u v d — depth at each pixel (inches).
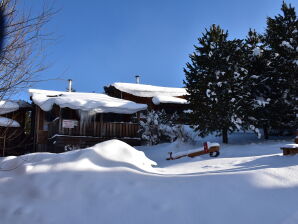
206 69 688.4
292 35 758.5
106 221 164.6
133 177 215.2
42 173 217.6
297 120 713.6
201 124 655.1
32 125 948.6
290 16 773.9
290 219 152.1
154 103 1082.7
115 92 1192.8
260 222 153.3
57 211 175.9
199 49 697.6
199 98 665.6
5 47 189.0
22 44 195.2
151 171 259.8
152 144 794.8
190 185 196.4
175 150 644.7
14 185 207.8
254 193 179.9
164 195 185.8
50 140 799.1
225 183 194.2
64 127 709.3
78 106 698.8
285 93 728.3
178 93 1146.7
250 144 628.7
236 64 685.3
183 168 333.4
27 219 170.2
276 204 166.6
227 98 650.2
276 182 191.9
